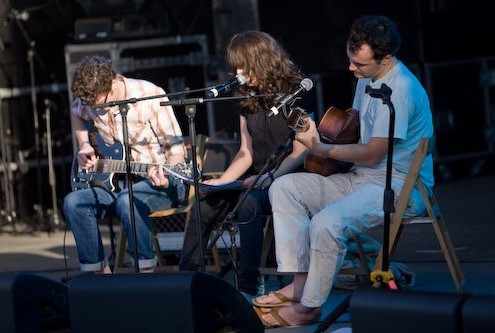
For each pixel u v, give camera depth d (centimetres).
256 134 688
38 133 1170
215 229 696
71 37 1165
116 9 1140
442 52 1239
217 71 1121
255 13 1130
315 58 1186
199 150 777
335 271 621
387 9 1210
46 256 988
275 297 645
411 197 638
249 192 648
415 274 765
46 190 1195
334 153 625
